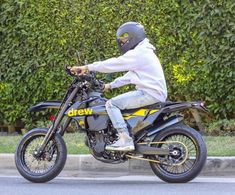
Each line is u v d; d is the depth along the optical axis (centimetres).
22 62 1645
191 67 1523
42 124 1634
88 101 1082
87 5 1581
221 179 1126
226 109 1532
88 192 1012
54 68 1617
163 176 1076
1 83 1670
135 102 1062
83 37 1590
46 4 1605
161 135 1066
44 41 1617
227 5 1475
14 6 1633
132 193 997
